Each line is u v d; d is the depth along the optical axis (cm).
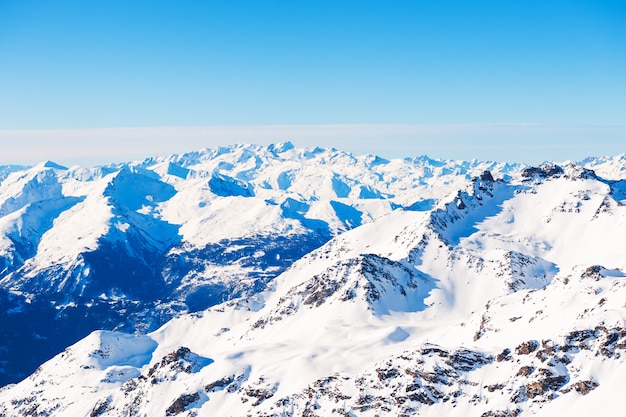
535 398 19575
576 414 18112
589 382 18912
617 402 17525
